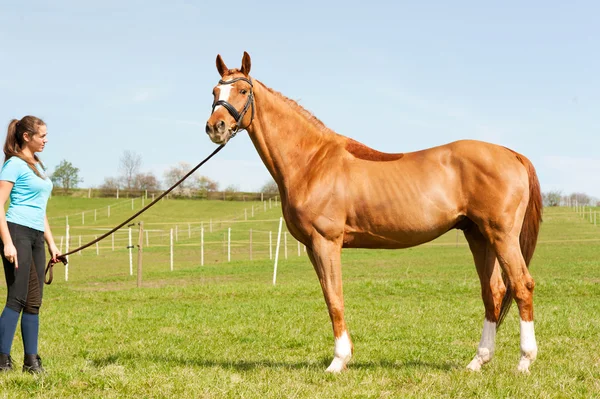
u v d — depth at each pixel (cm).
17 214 541
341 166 565
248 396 453
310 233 565
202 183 8819
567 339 729
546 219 5328
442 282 1442
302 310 1068
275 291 1386
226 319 975
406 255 2909
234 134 577
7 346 541
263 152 590
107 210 6378
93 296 1407
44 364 612
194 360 646
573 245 3256
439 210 544
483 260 580
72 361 636
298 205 566
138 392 473
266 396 454
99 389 484
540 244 3403
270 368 575
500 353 663
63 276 2147
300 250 3509
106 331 888
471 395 459
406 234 552
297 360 649
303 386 487
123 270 2394
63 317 1041
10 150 547
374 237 560
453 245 3544
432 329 843
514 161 551
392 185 548
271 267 2344
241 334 831
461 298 1248
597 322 846
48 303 1317
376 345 732
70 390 480
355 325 887
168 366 588
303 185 570
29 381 492
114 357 663
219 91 568
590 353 641
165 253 3306
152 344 765
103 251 3419
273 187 8281
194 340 793
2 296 1538
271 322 928
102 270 2400
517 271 530
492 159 542
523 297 527
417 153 573
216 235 4491
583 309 1010
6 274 543
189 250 3497
